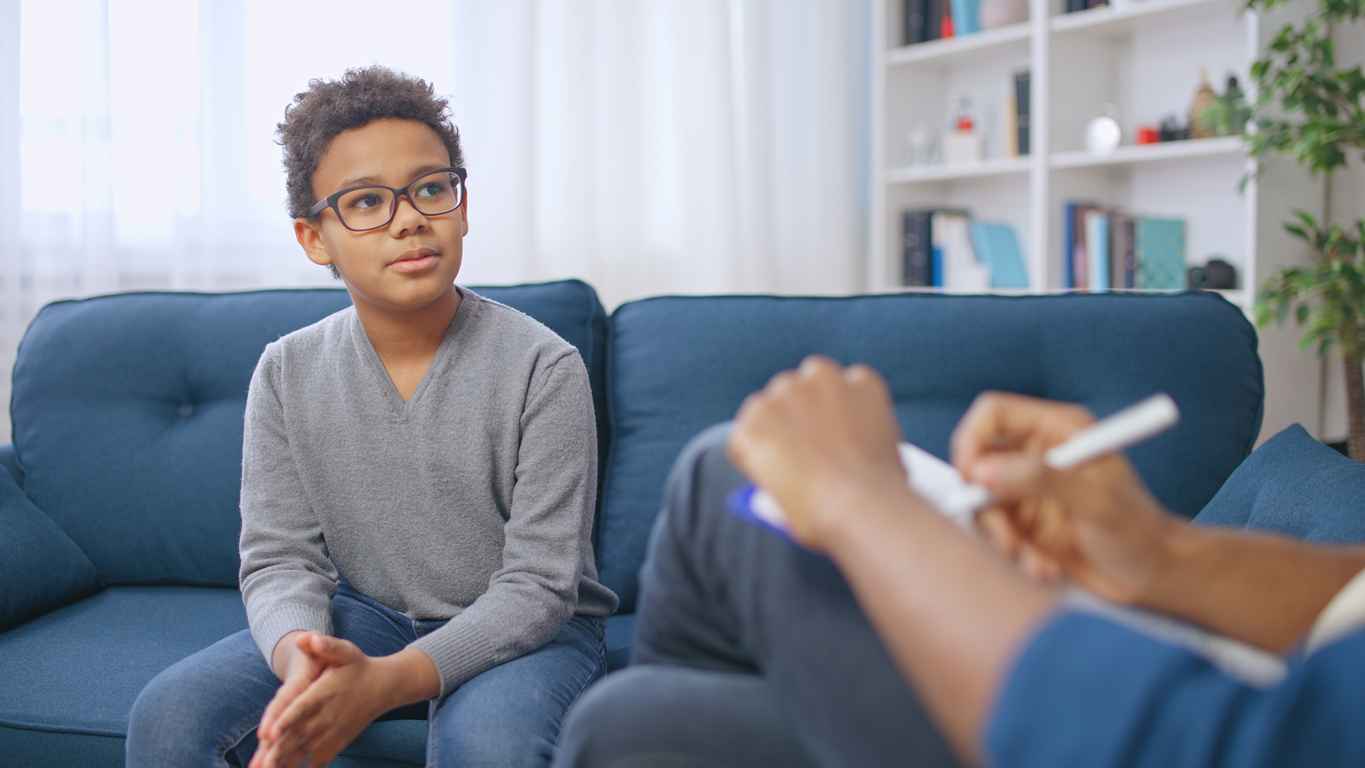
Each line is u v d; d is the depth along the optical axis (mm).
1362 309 2277
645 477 1564
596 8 3018
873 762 511
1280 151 2387
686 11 3088
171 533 1656
